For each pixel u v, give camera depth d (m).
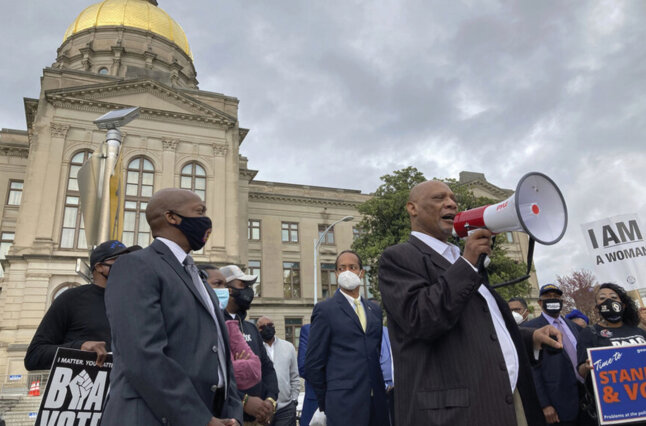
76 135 26.38
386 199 22.53
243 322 4.71
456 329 2.19
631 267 5.80
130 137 27.58
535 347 2.55
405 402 2.18
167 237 2.58
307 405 5.52
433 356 2.18
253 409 3.60
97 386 2.96
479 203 21.83
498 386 2.03
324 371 4.34
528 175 2.02
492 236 2.12
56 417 2.76
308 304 34.19
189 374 2.16
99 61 40.16
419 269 2.32
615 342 4.52
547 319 5.39
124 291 2.16
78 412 2.85
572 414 4.73
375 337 4.35
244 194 33.28
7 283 22.73
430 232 2.56
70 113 26.59
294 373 6.49
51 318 3.24
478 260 2.09
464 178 40.12
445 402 2.05
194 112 29.66
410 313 2.12
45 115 26.05
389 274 2.36
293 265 35.47
